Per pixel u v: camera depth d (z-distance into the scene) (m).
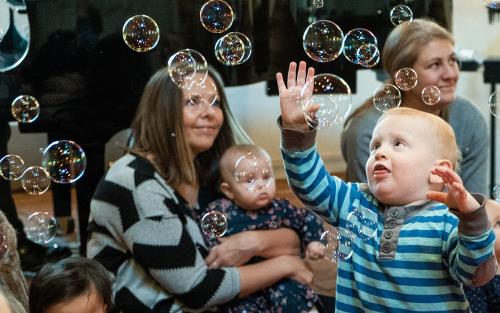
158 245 2.08
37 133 3.46
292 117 1.58
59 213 3.40
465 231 1.36
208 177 2.38
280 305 2.22
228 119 2.45
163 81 2.26
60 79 3.18
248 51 2.52
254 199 2.30
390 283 1.50
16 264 1.85
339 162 4.82
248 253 2.24
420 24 2.52
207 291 2.09
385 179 1.53
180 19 3.32
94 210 2.16
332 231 1.96
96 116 3.25
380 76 3.72
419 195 1.53
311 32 2.27
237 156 2.33
